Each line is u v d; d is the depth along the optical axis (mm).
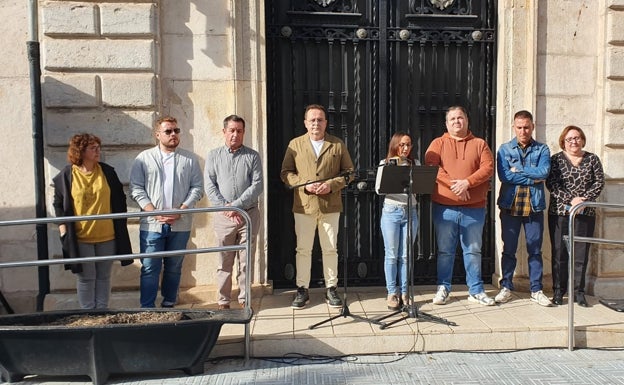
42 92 4734
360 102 5508
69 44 4703
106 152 4809
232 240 4508
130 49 4742
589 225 4816
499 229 5449
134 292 4883
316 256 5551
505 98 5309
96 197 4168
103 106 4770
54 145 4750
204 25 4930
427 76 5562
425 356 4020
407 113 5559
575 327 4191
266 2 5305
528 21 5238
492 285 5559
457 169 4688
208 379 3646
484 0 5543
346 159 4742
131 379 3660
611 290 5250
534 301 4898
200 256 5020
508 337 4133
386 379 3615
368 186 5527
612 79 5234
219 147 4621
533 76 5223
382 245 5602
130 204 4820
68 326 3520
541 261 4887
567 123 5332
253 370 3793
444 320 4289
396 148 4586
